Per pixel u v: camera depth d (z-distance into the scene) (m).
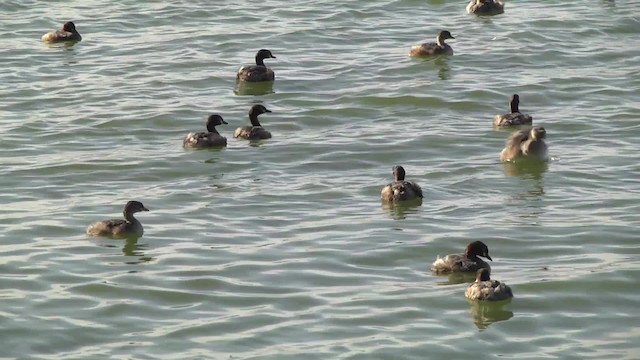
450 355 24.91
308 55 49.19
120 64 48.34
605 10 54.94
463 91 44.09
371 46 50.41
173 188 35.03
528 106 42.53
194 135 38.56
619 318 26.62
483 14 54.84
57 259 30.00
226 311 27.00
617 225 31.70
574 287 28.02
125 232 31.41
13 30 53.78
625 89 44.03
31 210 33.47
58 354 25.31
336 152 37.97
